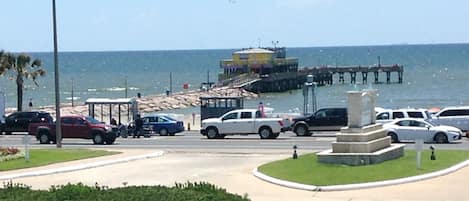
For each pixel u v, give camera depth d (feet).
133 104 195.83
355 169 87.45
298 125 160.56
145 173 98.22
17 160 106.11
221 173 96.12
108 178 93.91
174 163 108.99
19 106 238.68
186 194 51.65
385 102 349.41
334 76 611.88
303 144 136.77
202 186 55.42
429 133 137.49
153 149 130.82
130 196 51.60
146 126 169.17
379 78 575.79
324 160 92.43
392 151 96.22
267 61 437.58
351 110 94.02
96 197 52.39
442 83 496.64
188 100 345.72
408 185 79.66
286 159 102.32
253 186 83.05
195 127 201.98
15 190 57.21
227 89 389.19
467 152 106.11
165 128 171.94
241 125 156.04
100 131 146.10
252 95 401.29
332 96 398.83
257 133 154.92
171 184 87.04
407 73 626.23
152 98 338.95
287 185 81.82
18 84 238.68
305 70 469.57
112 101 194.70
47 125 150.82
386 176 83.25
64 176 95.91
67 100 417.28
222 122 157.38
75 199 52.85
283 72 447.01
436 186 78.69
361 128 93.35
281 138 154.71
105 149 130.31
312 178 83.76
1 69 235.81
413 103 339.98
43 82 606.14
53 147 138.72
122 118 255.09
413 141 138.10
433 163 91.61
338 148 93.50
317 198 73.82
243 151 124.98
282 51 474.90
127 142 150.92
